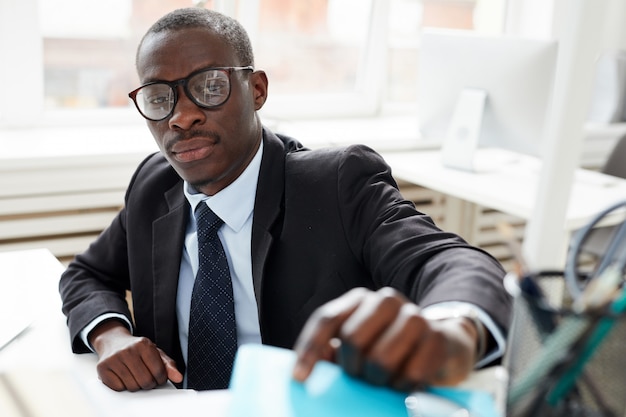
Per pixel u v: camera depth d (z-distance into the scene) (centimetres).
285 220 117
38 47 254
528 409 56
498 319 76
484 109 252
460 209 303
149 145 248
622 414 56
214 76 111
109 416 76
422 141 289
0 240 229
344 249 115
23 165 220
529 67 235
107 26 264
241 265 119
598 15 99
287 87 311
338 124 311
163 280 123
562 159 103
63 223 232
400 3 323
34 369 86
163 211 128
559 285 65
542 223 106
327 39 313
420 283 93
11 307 130
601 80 330
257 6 284
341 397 61
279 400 60
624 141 258
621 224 70
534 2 341
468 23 344
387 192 115
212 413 74
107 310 119
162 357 109
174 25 113
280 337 116
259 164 121
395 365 60
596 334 55
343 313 63
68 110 270
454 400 63
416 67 340
